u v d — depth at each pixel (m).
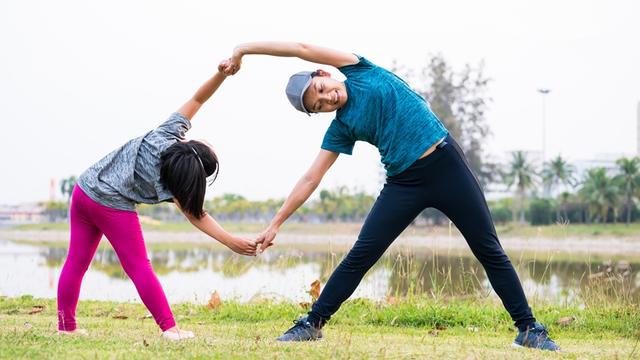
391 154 3.81
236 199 77.31
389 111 3.77
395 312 5.55
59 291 4.00
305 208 70.00
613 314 5.66
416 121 3.77
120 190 3.83
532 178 62.50
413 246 8.70
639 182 57.44
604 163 77.56
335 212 68.31
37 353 3.16
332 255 7.10
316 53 3.87
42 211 94.06
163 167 3.85
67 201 86.06
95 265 16.98
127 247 3.87
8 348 3.25
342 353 3.44
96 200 3.84
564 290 8.23
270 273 12.28
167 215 77.25
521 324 3.96
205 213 4.00
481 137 55.38
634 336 4.90
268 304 6.19
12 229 72.00
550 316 5.63
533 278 8.59
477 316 5.50
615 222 57.28
